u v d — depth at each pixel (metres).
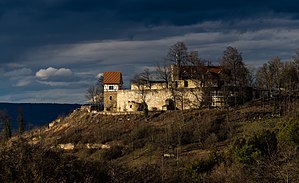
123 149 107.06
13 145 34.47
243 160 57.78
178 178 48.88
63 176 34.47
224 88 136.50
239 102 136.50
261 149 60.19
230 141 94.56
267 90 143.12
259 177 47.75
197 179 51.53
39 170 33.28
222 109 127.50
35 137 131.00
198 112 127.00
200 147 98.12
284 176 42.88
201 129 108.25
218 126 109.75
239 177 50.66
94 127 136.75
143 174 41.97
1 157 33.22
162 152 96.25
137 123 128.75
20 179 32.22
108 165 39.75
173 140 105.38
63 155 36.78
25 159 33.50
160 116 131.38
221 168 58.50
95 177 37.19
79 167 36.44
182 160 76.19
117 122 135.75
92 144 116.94
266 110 119.56
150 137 111.06
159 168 47.44
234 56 142.62
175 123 119.56
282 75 142.75
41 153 34.38
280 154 52.72
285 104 121.44
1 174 32.25
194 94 140.12
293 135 59.81
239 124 109.31
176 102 142.62
